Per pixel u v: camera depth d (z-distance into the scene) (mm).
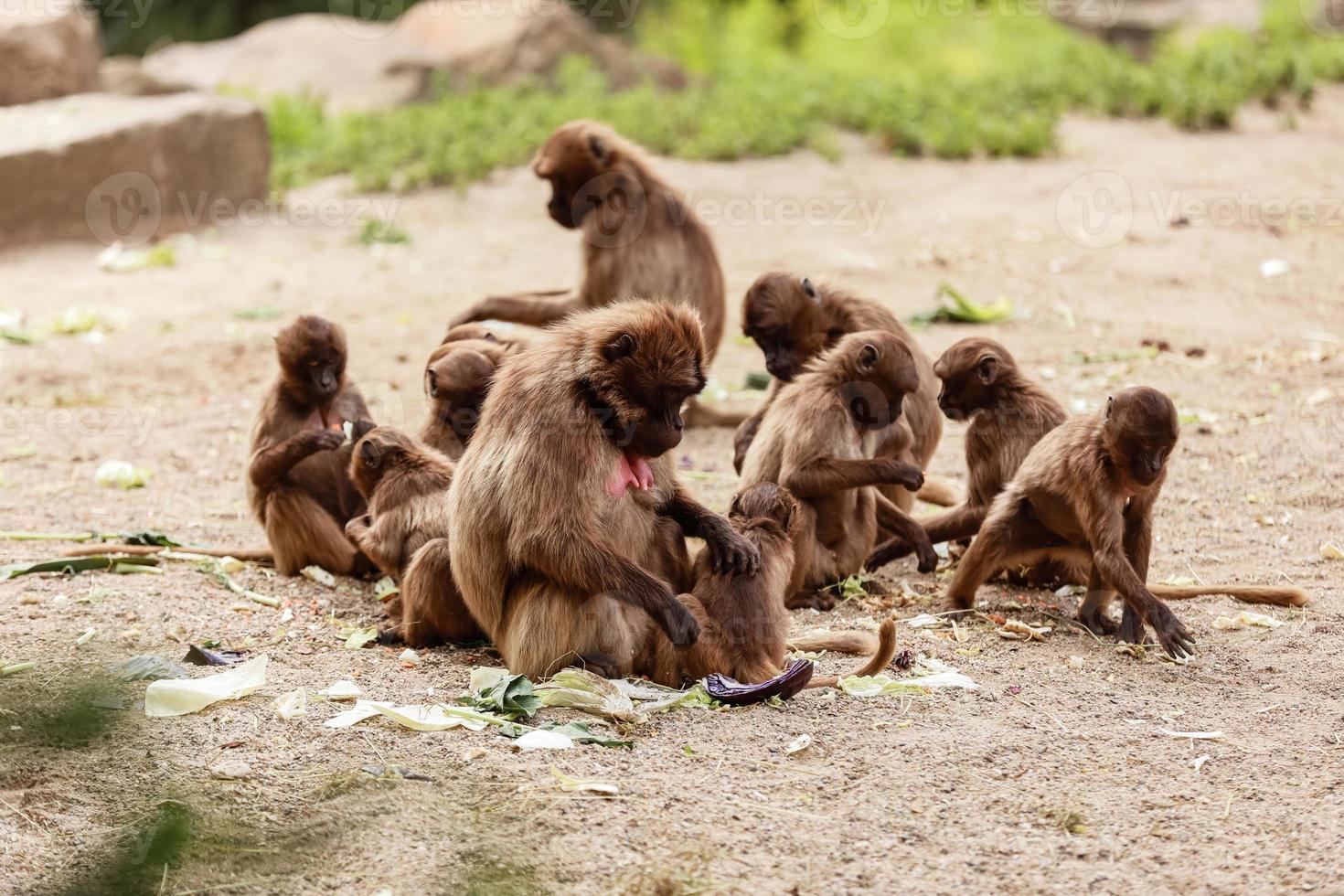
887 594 10273
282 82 32000
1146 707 8078
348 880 6234
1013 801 6887
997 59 34906
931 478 12234
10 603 9547
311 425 10844
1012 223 21094
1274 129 25922
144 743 7414
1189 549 10938
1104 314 17141
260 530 11898
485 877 6133
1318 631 9227
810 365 10602
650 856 6344
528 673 8117
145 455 13938
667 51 38219
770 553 8453
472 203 23703
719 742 7469
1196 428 13516
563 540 7746
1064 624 9570
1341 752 7445
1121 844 6516
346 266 20500
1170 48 33156
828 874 6234
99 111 22875
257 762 7223
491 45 32312
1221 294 17688
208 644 8969
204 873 6281
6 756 7266
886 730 7680
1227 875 6246
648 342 7715
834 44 36906
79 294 19203
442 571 8875
